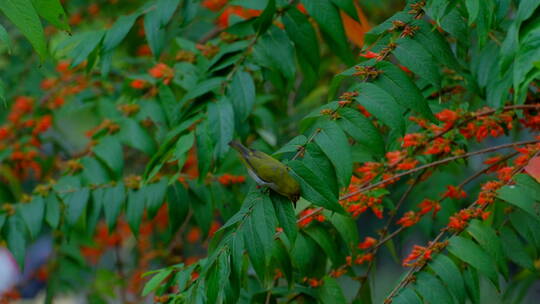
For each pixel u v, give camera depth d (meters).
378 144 3.79
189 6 5.37
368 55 4.22
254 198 3.92
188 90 5.77
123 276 8.48
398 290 4.16
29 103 7.89
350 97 3.90
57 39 9.24
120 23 5.36
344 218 4.77
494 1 4.04
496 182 4.31
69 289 8.33
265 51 5.34
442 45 4.16
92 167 6.03
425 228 6.25
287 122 7.89
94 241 8.24
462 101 5.96
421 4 4.30
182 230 8.27
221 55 5.32
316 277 4.97
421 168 4.64
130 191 5.81
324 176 3.82
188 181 6.01
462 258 4.07
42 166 7.96
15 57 9.37
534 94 5.20
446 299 4.03
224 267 3.81
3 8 3.71
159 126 5.98
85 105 7.29
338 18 4.92
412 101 3.89
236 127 5.12
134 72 8.09
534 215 4.09
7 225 5.76
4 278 10.76
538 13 3.81
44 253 10.84
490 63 5.29
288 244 4.70
